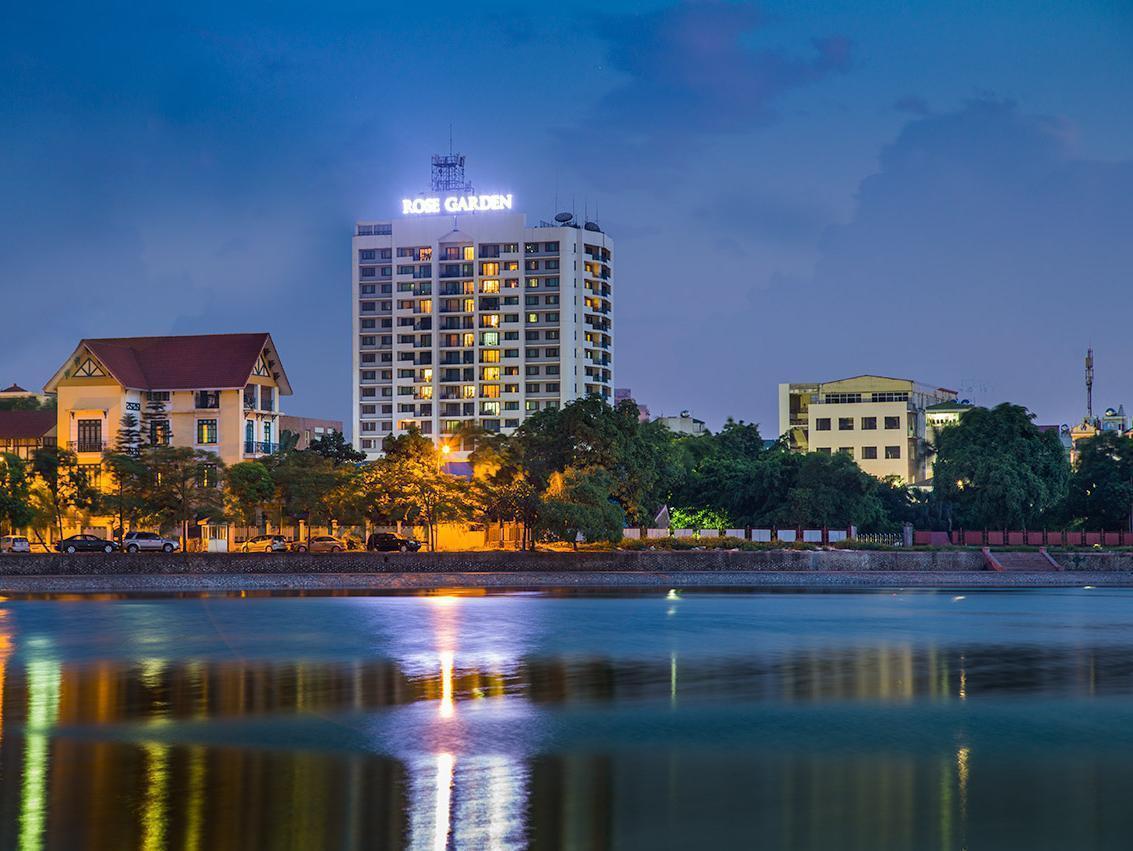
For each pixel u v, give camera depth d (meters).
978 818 37.41
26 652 72.12
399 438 133.25
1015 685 61.22
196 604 101.81
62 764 43.03
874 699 56.81
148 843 34.12
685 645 76.25
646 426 177.00
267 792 39.38
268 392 154.12
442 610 97.38
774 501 161.75
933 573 133.62
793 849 34.38
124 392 144.00
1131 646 77.00
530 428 150.62
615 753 45.22
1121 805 38.81
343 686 59.78
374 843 34.25
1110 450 166.38
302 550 133.38
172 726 49.62
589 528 128.12
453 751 45.34
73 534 140.00
